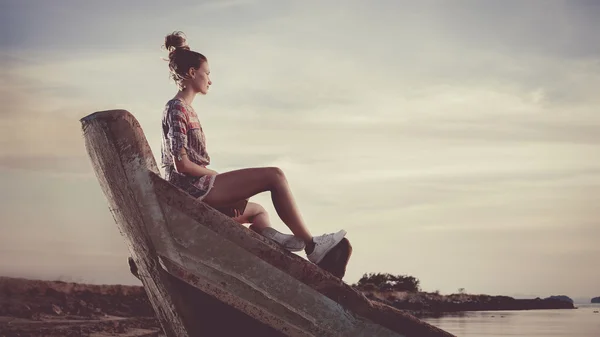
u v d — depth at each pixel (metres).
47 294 11.57
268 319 2.79
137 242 2.79
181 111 3.06
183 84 3.16
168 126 3.08
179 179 3.01
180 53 3.16
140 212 2.66
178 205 2.67
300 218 2.94
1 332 7.92
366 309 2.82
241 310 2.76
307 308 2.78
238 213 3.06
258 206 3.16
